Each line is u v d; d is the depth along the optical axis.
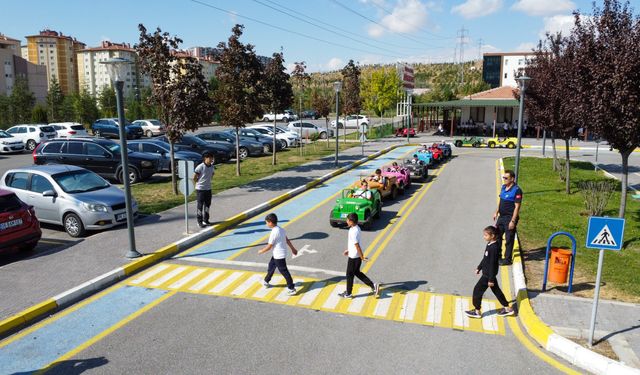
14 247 10.92
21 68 83.00
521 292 8.70
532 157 30.88
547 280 9.49
